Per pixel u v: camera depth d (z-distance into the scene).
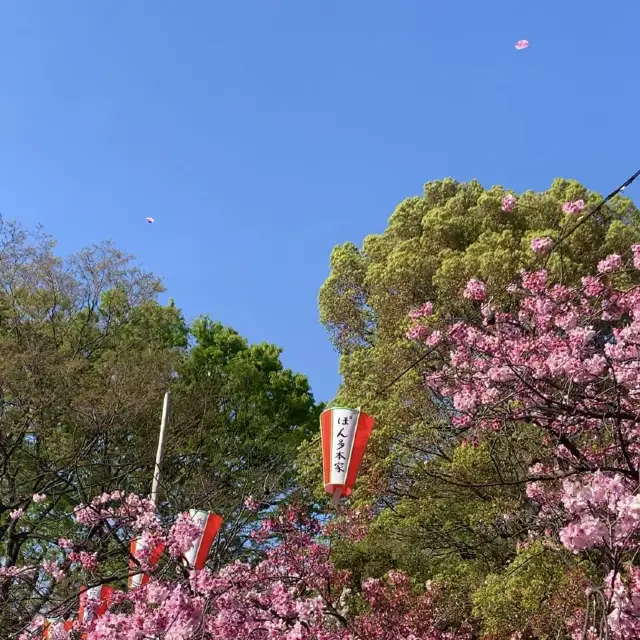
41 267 15.63
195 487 12.95
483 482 9.02
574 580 6.82
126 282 17.09
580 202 8.46
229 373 18.05
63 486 13.55
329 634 6.94
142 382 13.88
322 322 15.16
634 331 6.80
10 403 13.06
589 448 7.58
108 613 5.98
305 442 12.48
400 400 10.52
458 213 13.77
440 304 12.51
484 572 9.20
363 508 10.20
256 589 6.94
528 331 7.98
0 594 9.46
